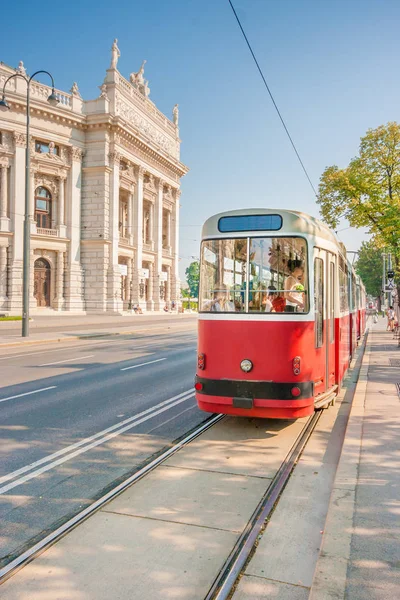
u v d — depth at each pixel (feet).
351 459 20.45
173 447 23.44
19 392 36.32
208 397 24.45
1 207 149.79
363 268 311.68
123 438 24.85
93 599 11.85
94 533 15.01
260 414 23.82
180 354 61.41
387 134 75.72
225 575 12.82
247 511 16.65
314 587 11.51
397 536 13.94
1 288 149.18
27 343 75.41
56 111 158.61
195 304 338.75
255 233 24.77
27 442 24.00
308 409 24.22
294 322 23.94
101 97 169.37
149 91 203.41
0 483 18.92
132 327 117.39
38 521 15.85
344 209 79.92
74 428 26.53
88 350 67.15
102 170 168.96
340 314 33.04
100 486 18.70
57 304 162.30
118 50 175.01
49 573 12.91
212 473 20.17
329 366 28.66
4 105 90.22
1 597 11.91
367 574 12.05
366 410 29.32
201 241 25.81
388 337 92.84
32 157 155.94
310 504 17.39
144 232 206.18
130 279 188.55
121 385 39.29
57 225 164.45
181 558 13.64
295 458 22.22
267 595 11.96
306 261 24.40
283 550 14.16
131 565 13.28
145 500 17.43
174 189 228.02
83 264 169.99
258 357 23.88
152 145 194.70
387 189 78.59
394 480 18.21
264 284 24.41
